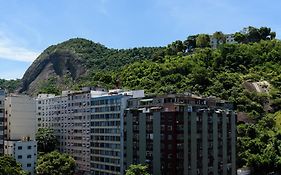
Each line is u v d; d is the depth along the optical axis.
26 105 196.62
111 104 191.88
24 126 195.38
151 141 167.38
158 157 163.88
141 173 151.88
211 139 173.75
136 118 175.00
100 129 198.25
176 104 164.25
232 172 184.25
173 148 160.00
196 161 165.75
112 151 189.50
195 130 166.88
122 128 184.25
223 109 188.12
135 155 174.38
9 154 177.88
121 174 183.00
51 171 175.12
